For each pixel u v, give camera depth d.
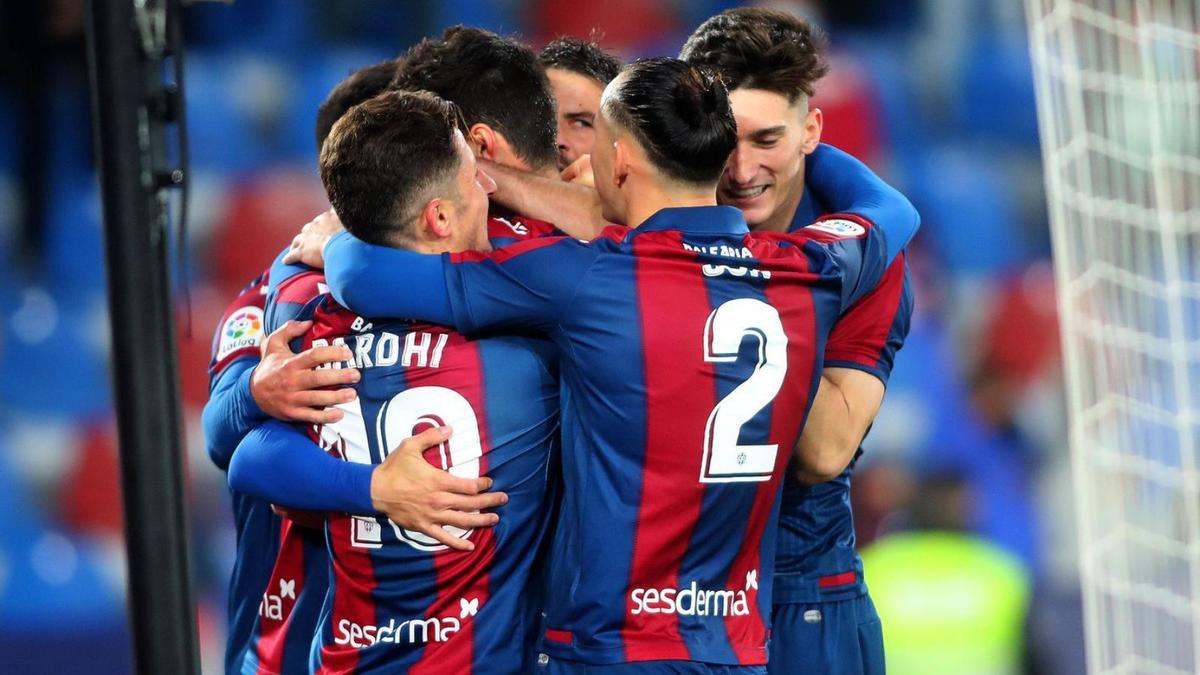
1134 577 19.27
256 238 27.28
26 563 23.42
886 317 11.48
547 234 10.70
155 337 8.28
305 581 11.30
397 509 9.83
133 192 8.22
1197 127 23.41
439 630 10.12
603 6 32.31
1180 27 23.75
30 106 27.36
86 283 27.22
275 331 10.75
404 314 9.95
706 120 9.98
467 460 9.98
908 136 32.03
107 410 25.89
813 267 10.34
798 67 11.16
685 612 10.09
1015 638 22.39
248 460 10.20
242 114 29.33
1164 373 20.45
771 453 10.17
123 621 23.20
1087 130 22.83
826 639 12.70
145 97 8.28
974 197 31.41
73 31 27.30
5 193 27.27
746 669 10.23
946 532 23.16
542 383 10.23
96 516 24.05
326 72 30.23
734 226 10.27
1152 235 22.41
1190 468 19.52
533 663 10.52
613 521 9.97
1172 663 18.83
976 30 33.22
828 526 12.67
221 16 30.36
